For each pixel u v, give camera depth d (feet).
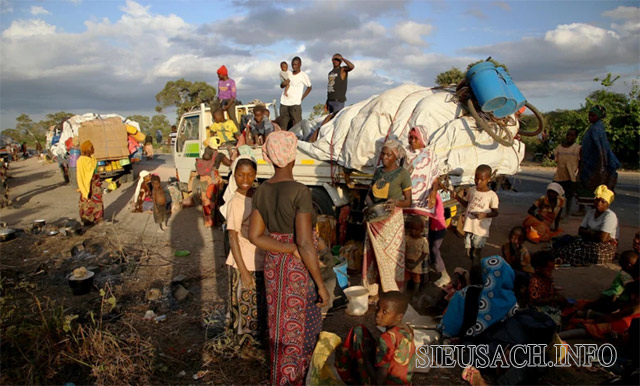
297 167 20.57
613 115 54.85
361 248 17.75
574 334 12.05
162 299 15.49
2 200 34.71
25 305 15.08
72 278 15.85
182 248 21.97
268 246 9.21
